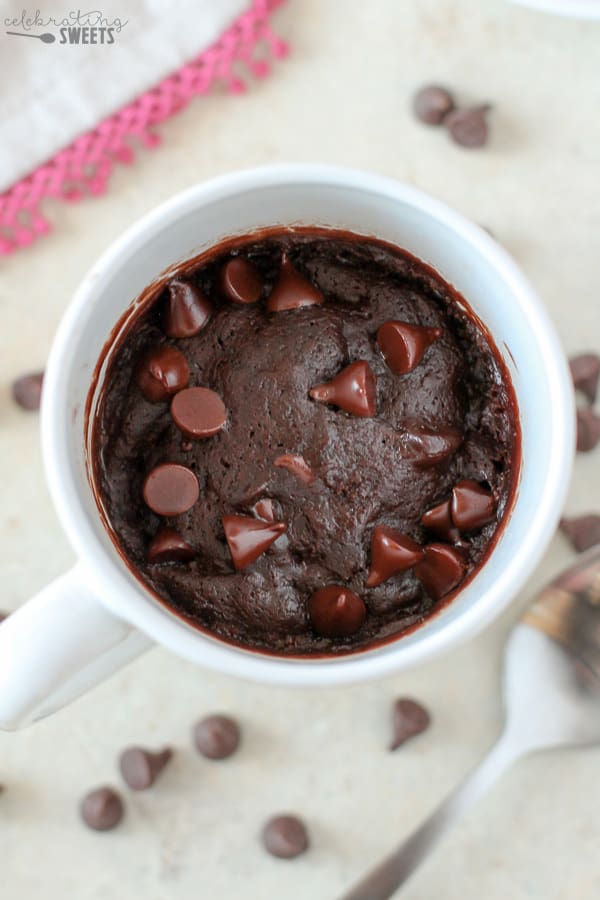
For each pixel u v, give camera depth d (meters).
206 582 0.29
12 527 0.37
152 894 0.37
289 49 0.38
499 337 0.29
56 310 0.38
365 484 0.29
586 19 0.35
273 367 0.29
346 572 0.29
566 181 0.38
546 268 0.38
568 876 0.37
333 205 0.29
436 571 0.29
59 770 0.37
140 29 0.37
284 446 0.29
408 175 0.38
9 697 0.27
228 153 0.38
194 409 0.29
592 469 0.38
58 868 0.37
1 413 0.38
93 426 0.29
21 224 0.38
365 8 0.38
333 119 0.38
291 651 0.29
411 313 0.30
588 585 0.36
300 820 0.37
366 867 0.37
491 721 0.37
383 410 0.30
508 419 0.30
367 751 0.37
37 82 0.37
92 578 0.27
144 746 0.37
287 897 0.37
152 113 0.37
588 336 0.38
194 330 0.30
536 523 0.27
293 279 0.30
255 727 0.37
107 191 0.38
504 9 0.38
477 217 0.38
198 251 0.30
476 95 0.38
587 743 0.36
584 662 0.36
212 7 0.37
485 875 0.37
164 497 0.29
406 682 0.37
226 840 0.37
